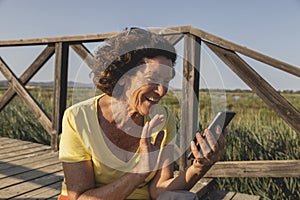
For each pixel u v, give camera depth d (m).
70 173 1.17
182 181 1.27
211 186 2.92
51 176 2.87
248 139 3.98
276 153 3.74
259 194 3.35
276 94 2.83
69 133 1.19
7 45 4.32
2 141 4.48
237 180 3.47
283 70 2.71
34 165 3.21
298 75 2.66
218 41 2.86
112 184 1.13
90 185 1.18
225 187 3.43
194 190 2.60
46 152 3.86
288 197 3.35
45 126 4.12
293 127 2.79
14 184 2.61
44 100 5.56
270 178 3.42
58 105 3.96
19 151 3.86
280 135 3.95
